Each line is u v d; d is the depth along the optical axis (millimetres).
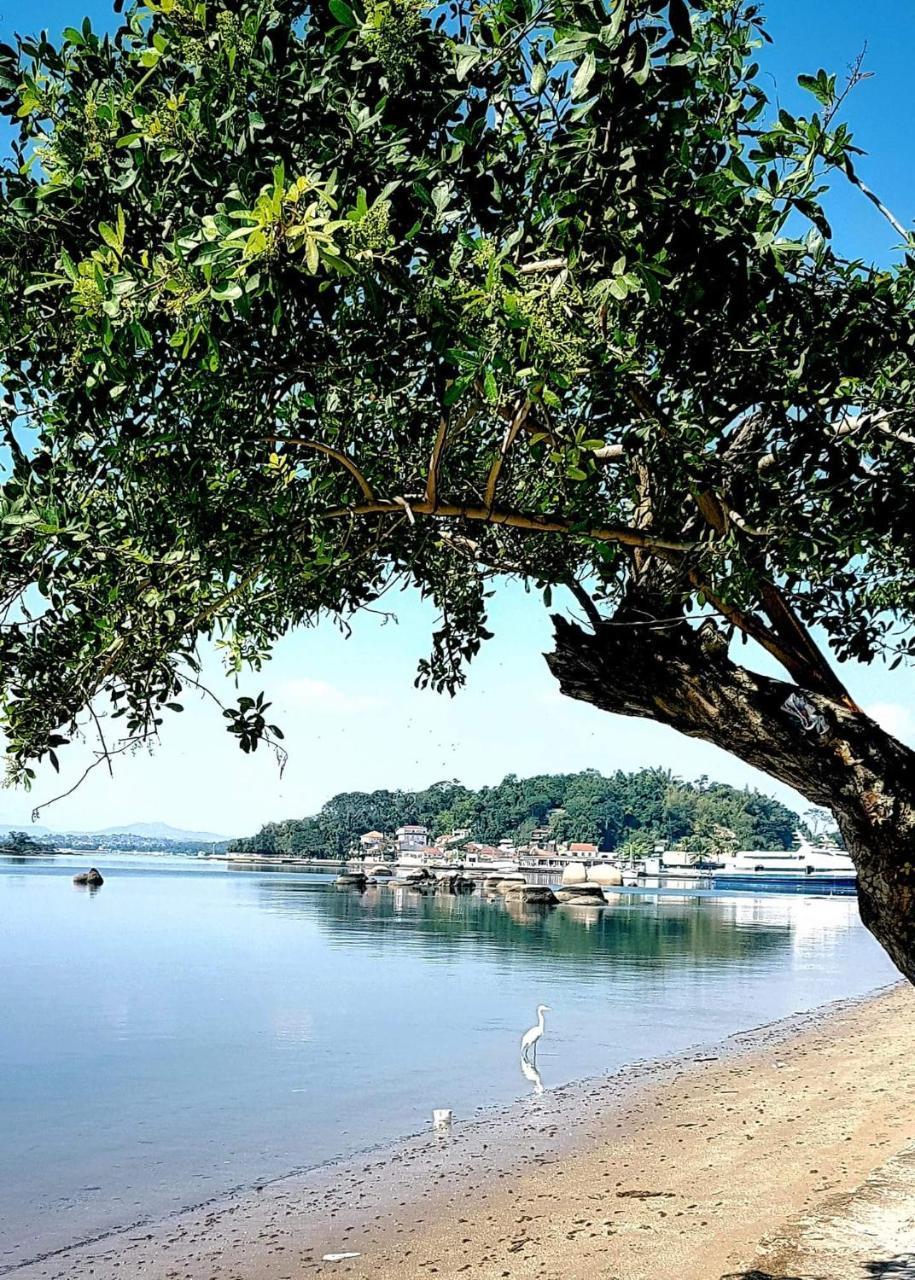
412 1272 10297
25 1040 23016
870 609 7109
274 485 4777
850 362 4902
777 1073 19828
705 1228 10898
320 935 53844
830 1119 15742
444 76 4191
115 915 65938
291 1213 12195
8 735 4594
